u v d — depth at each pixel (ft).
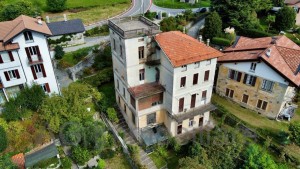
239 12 216.13
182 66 111.34
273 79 132.87
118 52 122.31
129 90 121.29
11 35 118.01
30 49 125.59
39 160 109.50
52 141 122.72
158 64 119.96
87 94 139.33
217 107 144.25
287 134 128.47
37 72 132.98
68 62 176.24
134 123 129.08
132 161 117.39
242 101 151.64
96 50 184.24
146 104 122.72
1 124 118.01
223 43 200.75
